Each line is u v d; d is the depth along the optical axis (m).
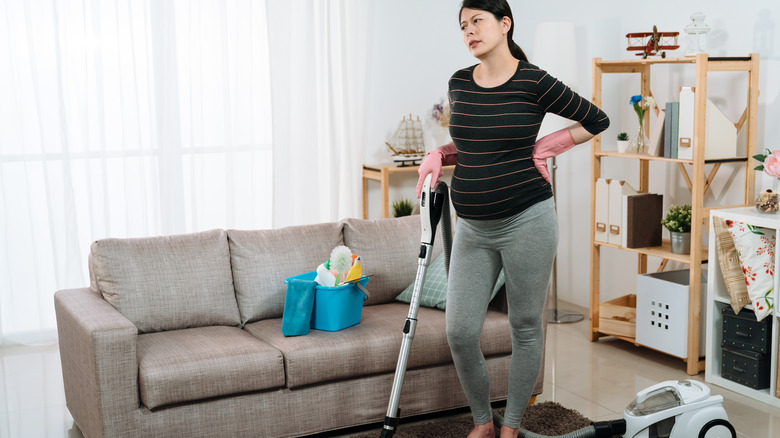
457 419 3.13
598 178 4.16
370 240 3.47
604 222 4.10
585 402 3.35
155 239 3.17
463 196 2.60
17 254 4.23
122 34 4.30
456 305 2.70
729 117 3.85
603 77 4.59
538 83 2.47
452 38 5.30
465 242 2.70
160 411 2.68
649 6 4.23
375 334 3.00
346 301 3.04
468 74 2.60
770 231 3.31
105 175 4.32
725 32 3.84
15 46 4.09
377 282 3.44
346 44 4.90
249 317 3.23
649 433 2.79
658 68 4.22
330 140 4.92
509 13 2.49
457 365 2.77
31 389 3.63
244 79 4.64
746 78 3.74
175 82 4.43
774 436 2.99
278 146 4.75
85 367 2.69
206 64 4.54
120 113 4.35
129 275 3.04
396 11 5.09
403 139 4.99
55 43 4.13
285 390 2.86
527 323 2.72
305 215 4.90
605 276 4.71
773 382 3.30
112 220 4.41
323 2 4.78
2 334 4.28
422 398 3.10
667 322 3.77
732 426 2.80
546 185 2.61
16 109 4.12
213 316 3.16
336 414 2.95
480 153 2.54
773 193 3.38
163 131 4.43
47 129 4.19
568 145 2.61
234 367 2.73
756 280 3.31
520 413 2.78
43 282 4.30
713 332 3.56
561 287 5.07
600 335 4.30
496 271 2.73
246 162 4.72
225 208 4.68
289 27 4.68
